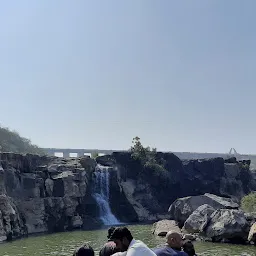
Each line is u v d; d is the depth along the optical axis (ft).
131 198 262.26
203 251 116.16
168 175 286.46
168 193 287.07
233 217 135.23
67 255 114.21
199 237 140.36
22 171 196.95
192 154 480.23
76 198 207.21
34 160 208.33
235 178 316.40
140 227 198.70
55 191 200.75
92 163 238.68
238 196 306.14
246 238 131.13
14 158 191.21
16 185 185.88
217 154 495.41
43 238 155.12
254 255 109.50
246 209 190.90
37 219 183.01
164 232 153.58
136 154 280.72
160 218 258.16
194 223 148.46
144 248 28.84
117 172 258.57
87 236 161.58
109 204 240.94
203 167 305.32
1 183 169.99
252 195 200.34
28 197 187.32
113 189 246.27
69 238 154.71
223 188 303.68
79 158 235.61
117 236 30.42
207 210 151.84
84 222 211.00
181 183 293.84
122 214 244.42
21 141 340.39
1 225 151.23
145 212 258.78
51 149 417.69
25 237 158.92
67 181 203.82
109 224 221.46
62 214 196.03
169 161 296.51
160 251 32.71
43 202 189.98
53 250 123.44
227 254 111.14
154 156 291.58
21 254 115.96
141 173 279.28
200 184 297.53
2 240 147.33
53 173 207.10
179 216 173.88
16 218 166.09
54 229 189.16
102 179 241.35
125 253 29.58
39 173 200.54
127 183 271.49
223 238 132.87
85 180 220.64
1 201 158.30
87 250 28.25
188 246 40.19
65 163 222.89
